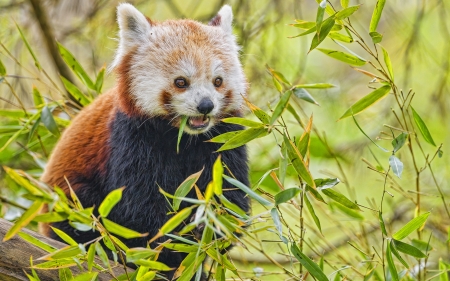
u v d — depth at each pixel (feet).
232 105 31.71
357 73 52.21
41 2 44.80
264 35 45.85
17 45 46.44
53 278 25.27
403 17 48.32
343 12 25.27
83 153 33.50
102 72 37.47
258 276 28.86
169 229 20.90
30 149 40.81
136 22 32.53
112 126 32.30
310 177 24.02
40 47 48.19
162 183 31.45
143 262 22.40
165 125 31.42
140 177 31.19
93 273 22.98
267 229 24.25
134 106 31.42
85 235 32.30
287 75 49.93
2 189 40.19
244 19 45.34
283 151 24.40
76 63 37.27
